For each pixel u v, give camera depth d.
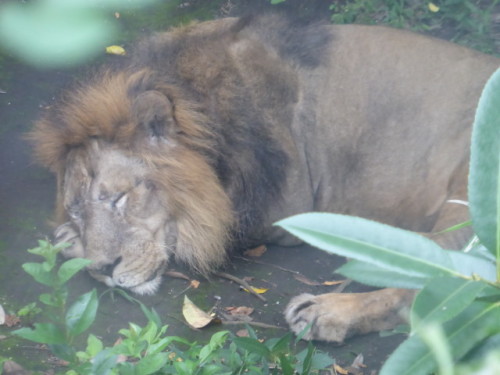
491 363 1.52
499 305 2.19
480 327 2.16
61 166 7.22
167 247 6.91
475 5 11.70
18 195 8.35
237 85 7.19
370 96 7.56
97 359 3.92
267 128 7.23
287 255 7.73
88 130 6.77
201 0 11.66
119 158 6.71
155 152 6.78
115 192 6.64
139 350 4.19
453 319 2.18
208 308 6.73
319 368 4.99
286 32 7.61
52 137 7.10
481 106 2.16
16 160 8.97
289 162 7.38
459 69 7.54
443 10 11.48
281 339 4.84
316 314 6.15
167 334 6.25
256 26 7.57
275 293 7.02
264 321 6.54
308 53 7.58
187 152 6.89
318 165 7.68
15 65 10.45
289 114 7.48
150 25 10.88
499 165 2.16
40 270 3.85
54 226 7.72
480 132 2.16
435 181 7.39
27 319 6.21
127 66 7.33
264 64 7.33
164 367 4.44
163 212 6.84
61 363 5.60
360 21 11.41
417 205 7.52
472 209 2.17
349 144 7.61
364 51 7.66
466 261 2.34
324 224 2.25
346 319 6.11
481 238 2.17
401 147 7.50
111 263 6.59
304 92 7.55
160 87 6.95
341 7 11.75
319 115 7.56
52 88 10.12
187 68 7.19
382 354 6.01
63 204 7.33
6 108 9.81
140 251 6.71
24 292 6.66
